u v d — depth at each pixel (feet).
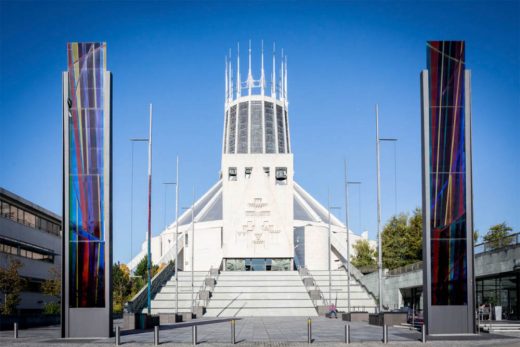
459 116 98.17
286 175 282.97
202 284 234.79
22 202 200.44
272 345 85.81
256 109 512.63
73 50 100.78
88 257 97.71
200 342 90.12
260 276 249.14
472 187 97.30
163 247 381.19
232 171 286.66
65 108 99.91
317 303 210.59
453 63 98.73
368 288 230.48
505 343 85.56
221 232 328.49
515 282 142.31
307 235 319.06
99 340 93.56
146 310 198.49
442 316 95.61
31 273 210.59
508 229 236.63
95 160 99.19
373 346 83.82
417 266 178.60
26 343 89.20
